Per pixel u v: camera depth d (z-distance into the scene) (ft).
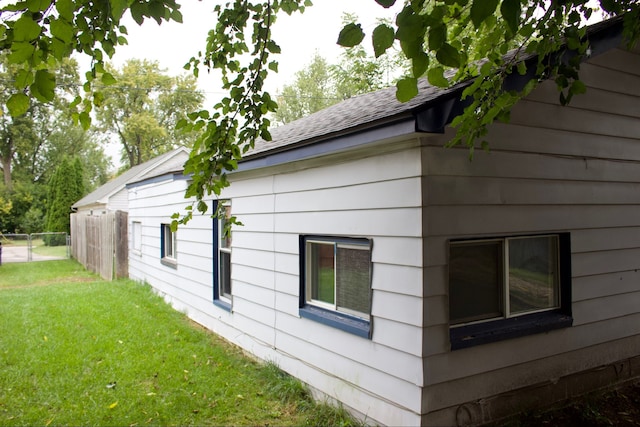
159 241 30.55
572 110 12.82
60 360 16.93
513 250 12.01
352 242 12.53
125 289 32.96
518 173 11.71
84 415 12.66
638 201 14.49
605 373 13.57
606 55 13.43
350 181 12.34
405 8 5.17
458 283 11.12
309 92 99.76
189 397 13.80
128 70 119.14
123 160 153.48
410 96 5.90
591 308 13.26
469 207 10.83
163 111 124.98
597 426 11.55
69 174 95.81
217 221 21.54
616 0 8.42
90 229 48.03
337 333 12.85
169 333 20.90
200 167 10.41
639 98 14.32
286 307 15.49
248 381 15.16
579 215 13.01
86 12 7.29
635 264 14.42
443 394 10.33
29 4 5.29
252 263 17.87
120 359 17.15
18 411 12.92
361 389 11.85
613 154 13.78
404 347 10.48
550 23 8.16
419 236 10.11
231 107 9.95
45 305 26.91
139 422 12.33
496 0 4.84
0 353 17.69
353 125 10.62
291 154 13.67
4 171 122.93
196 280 23.71
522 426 11.23
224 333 20.30
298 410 13.02
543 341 12.21
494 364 11.19
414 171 10.24
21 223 107.96
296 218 14.93
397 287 10.72
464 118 8.46
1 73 59.88
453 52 5.27
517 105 11.69
